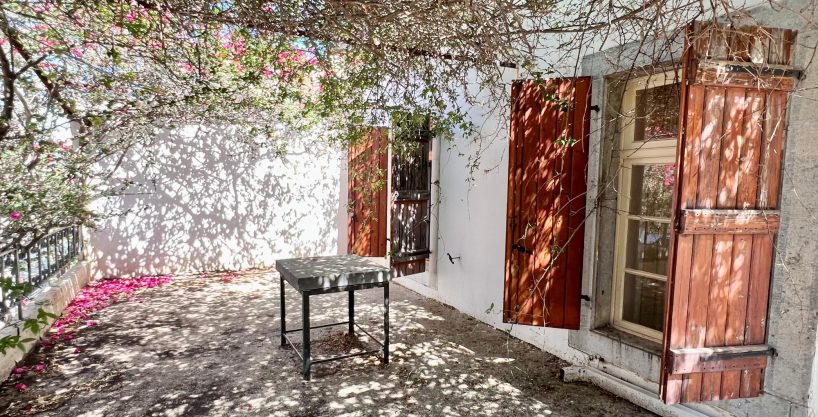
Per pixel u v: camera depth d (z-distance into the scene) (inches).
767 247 88.0
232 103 163.6
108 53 105.0
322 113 141.8
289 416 112.4
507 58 110.3
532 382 132.4
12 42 98.0
